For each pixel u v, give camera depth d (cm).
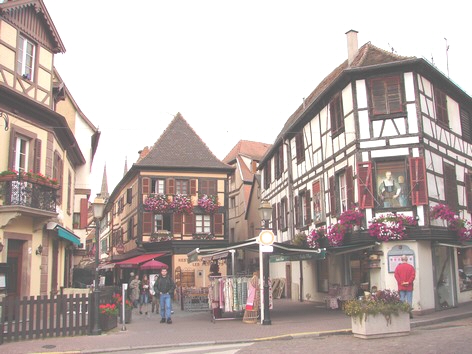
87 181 2498
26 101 1534
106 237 5497
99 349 1044
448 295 1750
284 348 991
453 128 1917
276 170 2780
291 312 1752
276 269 2855
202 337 1186
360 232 1672
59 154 1877
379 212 1653
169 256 3334
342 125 1814
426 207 1611
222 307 1528
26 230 1541
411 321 1363
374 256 1634
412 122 1661
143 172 3394
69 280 2406
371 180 1664
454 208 1806
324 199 2000
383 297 1130
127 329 1384
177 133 3638
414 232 1602
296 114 2764
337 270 1958
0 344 1102
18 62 1560
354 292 1750
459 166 1916
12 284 1490
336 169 1880
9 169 1477
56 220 1788
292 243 2228
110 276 4728
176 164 3438
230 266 3400
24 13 1593
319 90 2472
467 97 2000
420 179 1619
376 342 1016
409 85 1683
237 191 4025
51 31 1692
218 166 3484
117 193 4478
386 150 1670
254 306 1462
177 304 2558
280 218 2655
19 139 1568
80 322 1251
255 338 1145
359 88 1733
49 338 1191
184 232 3356
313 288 2212
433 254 1650
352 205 1728
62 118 1711
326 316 1558
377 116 1692
